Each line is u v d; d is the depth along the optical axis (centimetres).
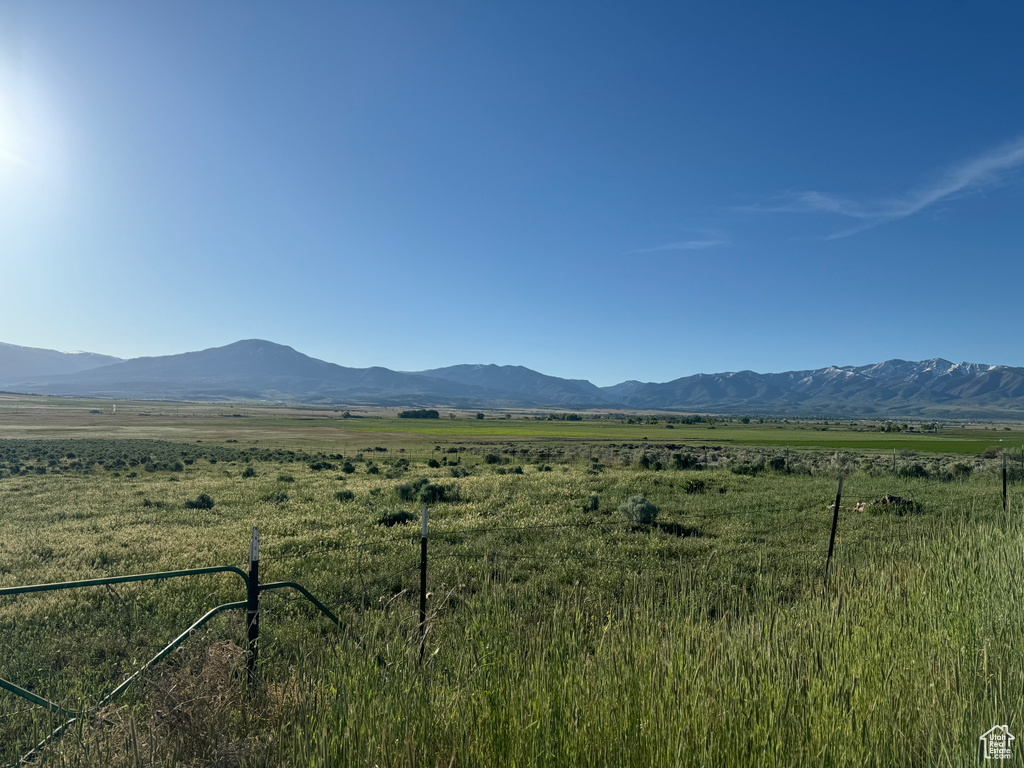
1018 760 250
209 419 16150
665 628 427
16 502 2266
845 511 1617
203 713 345
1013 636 387
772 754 257
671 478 2561
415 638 448
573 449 6475
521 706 292
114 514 1948
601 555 1103
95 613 827
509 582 789
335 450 6681
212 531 1576
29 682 573
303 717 323
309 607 814
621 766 259
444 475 3519
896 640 389
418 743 284
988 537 671
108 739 324
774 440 8419
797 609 493
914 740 296
